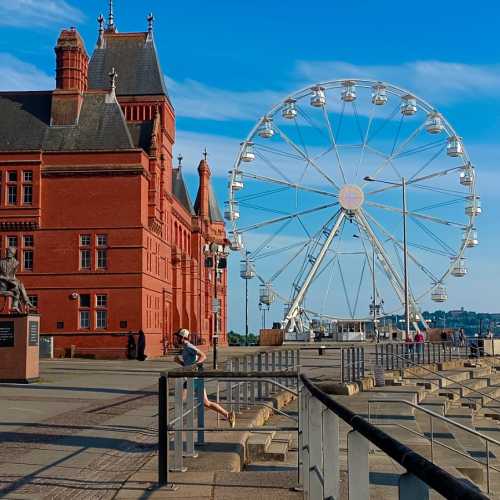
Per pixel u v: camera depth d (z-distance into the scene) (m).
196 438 14.84
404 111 65.38
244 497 10.40
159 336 62.41
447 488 3.29
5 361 29.53
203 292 92.50
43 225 56.66
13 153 56.84
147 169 59.25
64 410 20.05
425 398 32.88
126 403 21.83
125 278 56.09
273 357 26.94
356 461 5.29
